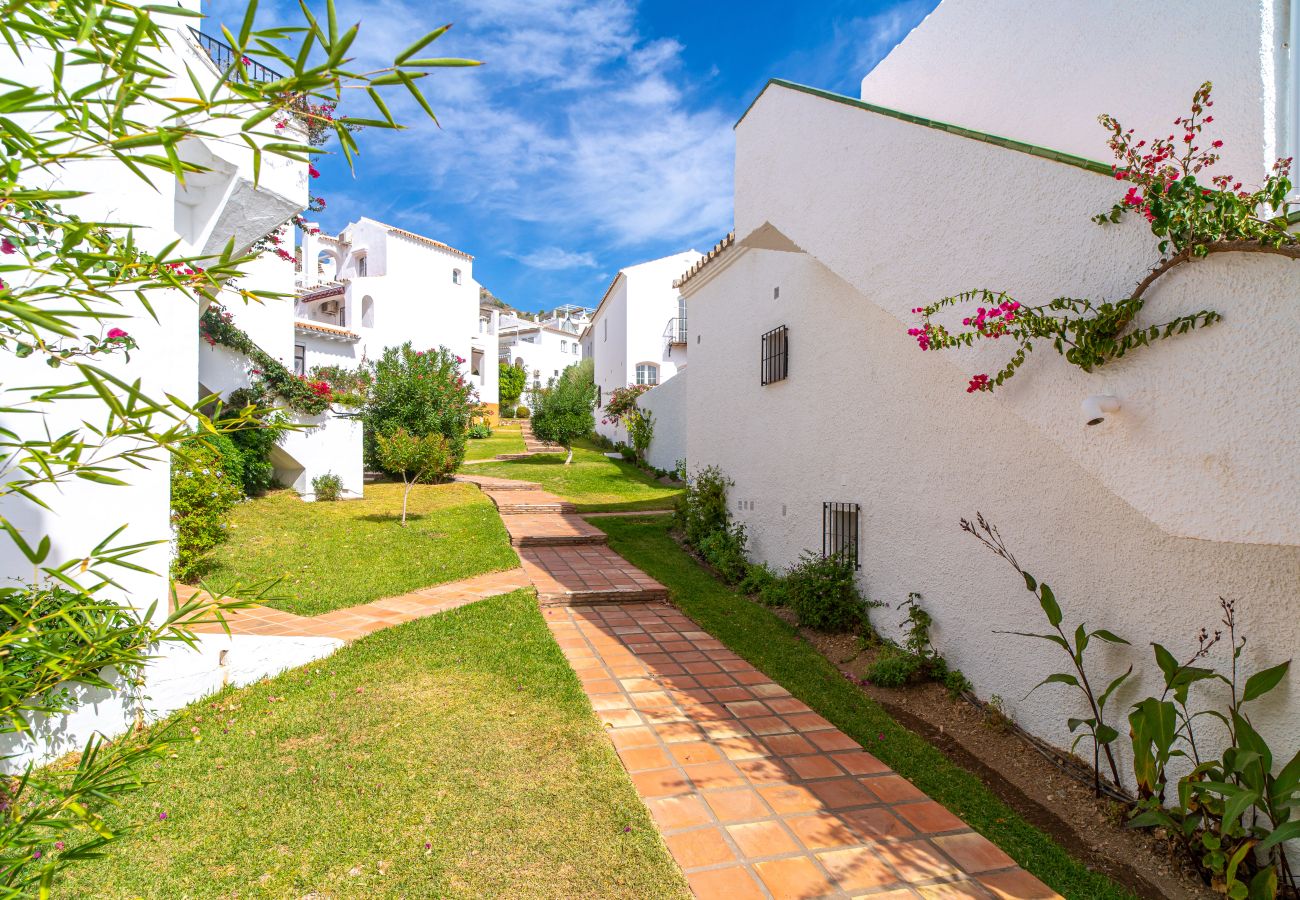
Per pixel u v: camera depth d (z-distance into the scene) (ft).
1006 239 12.04
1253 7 10.22
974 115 16.81
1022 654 15.62
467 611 22.44
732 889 9.82
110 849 10.19
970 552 17.34
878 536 21.30
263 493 39.68
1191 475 9.14
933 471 18.78
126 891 9.39
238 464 33.68
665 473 63.82
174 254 21.68
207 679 15.52
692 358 38.50
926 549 19.03
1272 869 9.75
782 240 23.13
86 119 3.80
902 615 20.04
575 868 10.14
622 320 84.89
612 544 35.42
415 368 52.80
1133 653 12.92
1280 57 10.09
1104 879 10.61
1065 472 14.52
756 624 23.43
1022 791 13.55
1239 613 11.04
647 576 28.99
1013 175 11.90
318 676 16.93
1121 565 13.19
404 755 13.29
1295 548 10.36
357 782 12.27
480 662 18.28
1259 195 8.55
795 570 25.44
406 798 11.82
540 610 24.09
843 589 22.34
